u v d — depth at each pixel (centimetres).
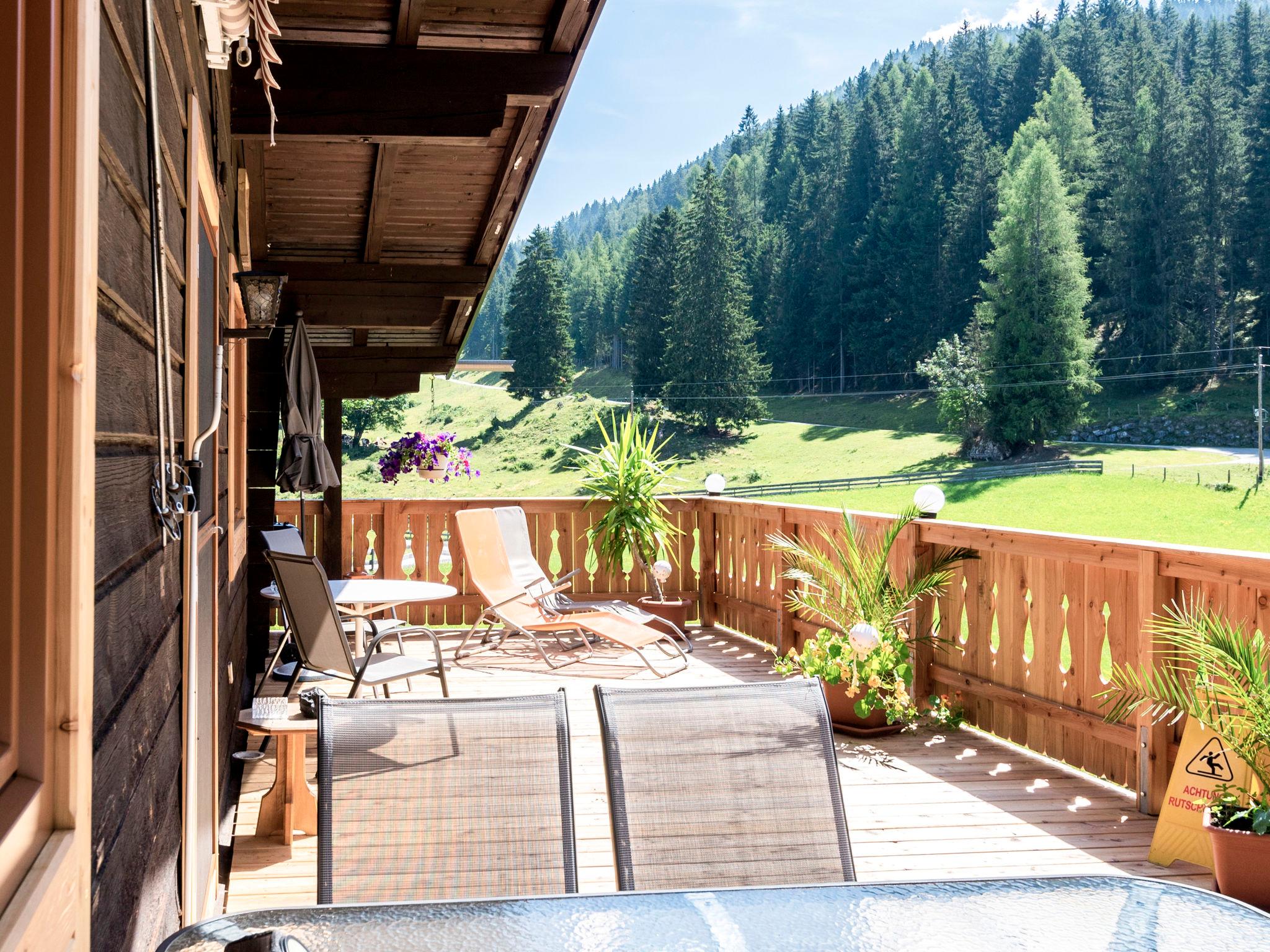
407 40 379
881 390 5738
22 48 85
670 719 201
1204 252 5169
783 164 6800
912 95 6006
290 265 639
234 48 365
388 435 5450
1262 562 322
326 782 184
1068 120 5556
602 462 782
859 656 476
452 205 574
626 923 139
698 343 5419
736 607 746
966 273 5575
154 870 152
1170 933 139
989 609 480
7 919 68
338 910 140
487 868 184
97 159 95
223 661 352
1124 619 396
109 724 110
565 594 782
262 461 646
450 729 194
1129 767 402
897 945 134
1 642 84
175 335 188
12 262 84
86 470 90
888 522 534
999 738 478
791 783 199
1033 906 147
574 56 390
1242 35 6012
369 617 554
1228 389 4959
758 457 5225
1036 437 4809
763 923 140
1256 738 308
